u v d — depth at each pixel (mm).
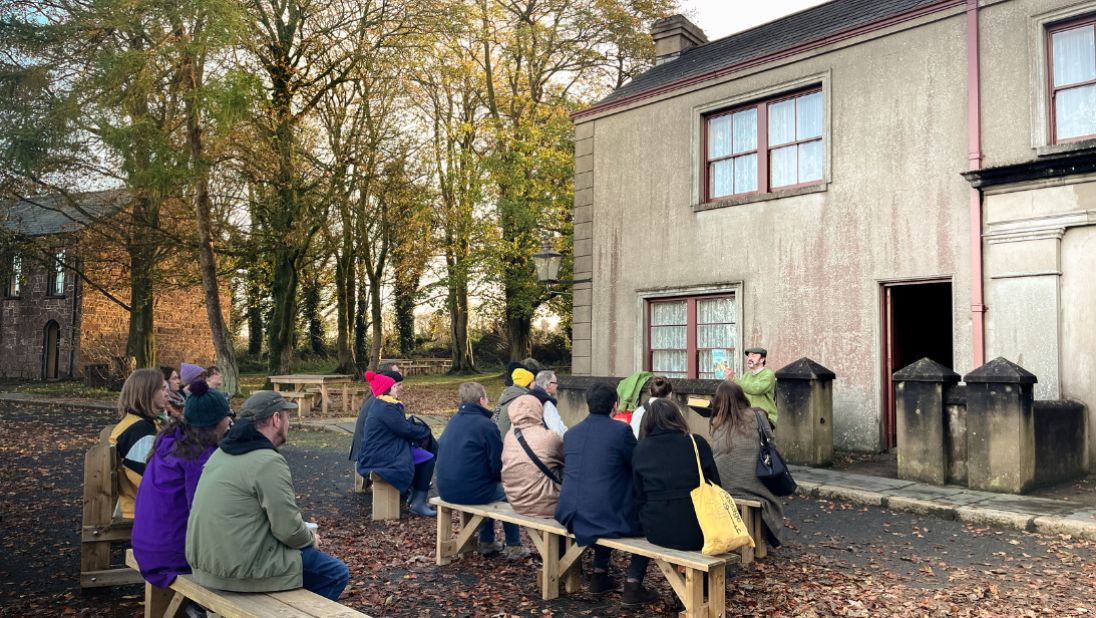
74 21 15758
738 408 5180
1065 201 8203
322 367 33938
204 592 3160
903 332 10664
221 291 30719
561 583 4594
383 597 4402
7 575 4770
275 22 19906
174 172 15195
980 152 9008
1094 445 7980
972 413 7094
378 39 20297
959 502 6457
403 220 22516
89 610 4102
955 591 4383
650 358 12625
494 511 4766
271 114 18859
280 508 3080
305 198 19594
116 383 22125
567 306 23703
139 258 20297
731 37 13867
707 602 3924
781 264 10805
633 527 4098
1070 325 8203
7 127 15781
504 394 6328
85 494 4387
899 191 9672
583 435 4297
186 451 3410
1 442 11430
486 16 23672
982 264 8891
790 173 11008
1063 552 5207
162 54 15242
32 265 20797
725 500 3850
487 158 21469
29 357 28078
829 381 8805
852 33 10148
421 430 6523
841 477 7789
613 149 13273
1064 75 8602
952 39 9312
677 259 12156
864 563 5031
